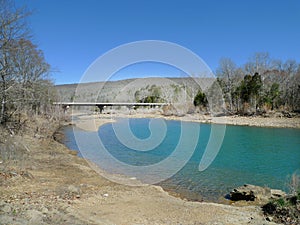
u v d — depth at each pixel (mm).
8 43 21656
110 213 8469
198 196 11805
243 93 55781
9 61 23156
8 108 25266
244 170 16234
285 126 40406
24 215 7020
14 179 11273
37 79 32062
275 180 14359
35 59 30312
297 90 52219
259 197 11031
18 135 22859
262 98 54844
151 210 9078
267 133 33688
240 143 26453
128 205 9453
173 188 12812
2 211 7156
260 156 20328
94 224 7133
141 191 11617
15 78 24562
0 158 14789
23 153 17422
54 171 14078
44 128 29594
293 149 23281
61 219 7078
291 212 8477
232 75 59688
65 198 9539
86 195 10219
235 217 8641
